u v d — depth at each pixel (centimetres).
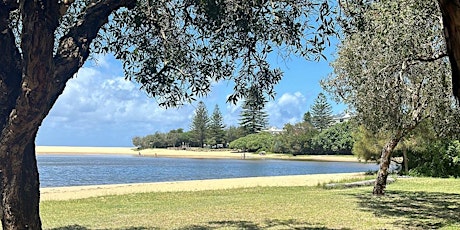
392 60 1098
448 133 1392
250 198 1666
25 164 532
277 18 597
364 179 2756
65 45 531
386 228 1020
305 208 1353
